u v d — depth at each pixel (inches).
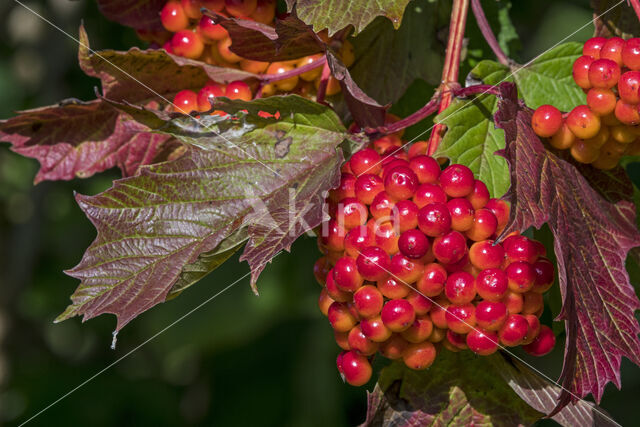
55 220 61.1
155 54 23.1
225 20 22.1
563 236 21.2
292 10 21.4
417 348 21.6
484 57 24.6
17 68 51.9
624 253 21.9
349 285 21.3
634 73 21.3
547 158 21.7
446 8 24.4
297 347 39.6
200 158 22.1
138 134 24.0
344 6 21.8
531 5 38.3
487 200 21.4
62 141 23.9
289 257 39.0
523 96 22.8
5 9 50.0
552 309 23.1
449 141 22.0
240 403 39.4
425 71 24.4
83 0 38.8
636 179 28.8
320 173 22.0
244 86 22.8
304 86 23.5
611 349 21.2
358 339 21.7
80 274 21.7
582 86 21.8
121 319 21.6
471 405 22.5
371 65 24.2
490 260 21.2
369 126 22.5
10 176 59.7
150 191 22.0
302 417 38.1
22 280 50.9
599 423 22.1
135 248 21.9
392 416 22.4
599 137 21.8
